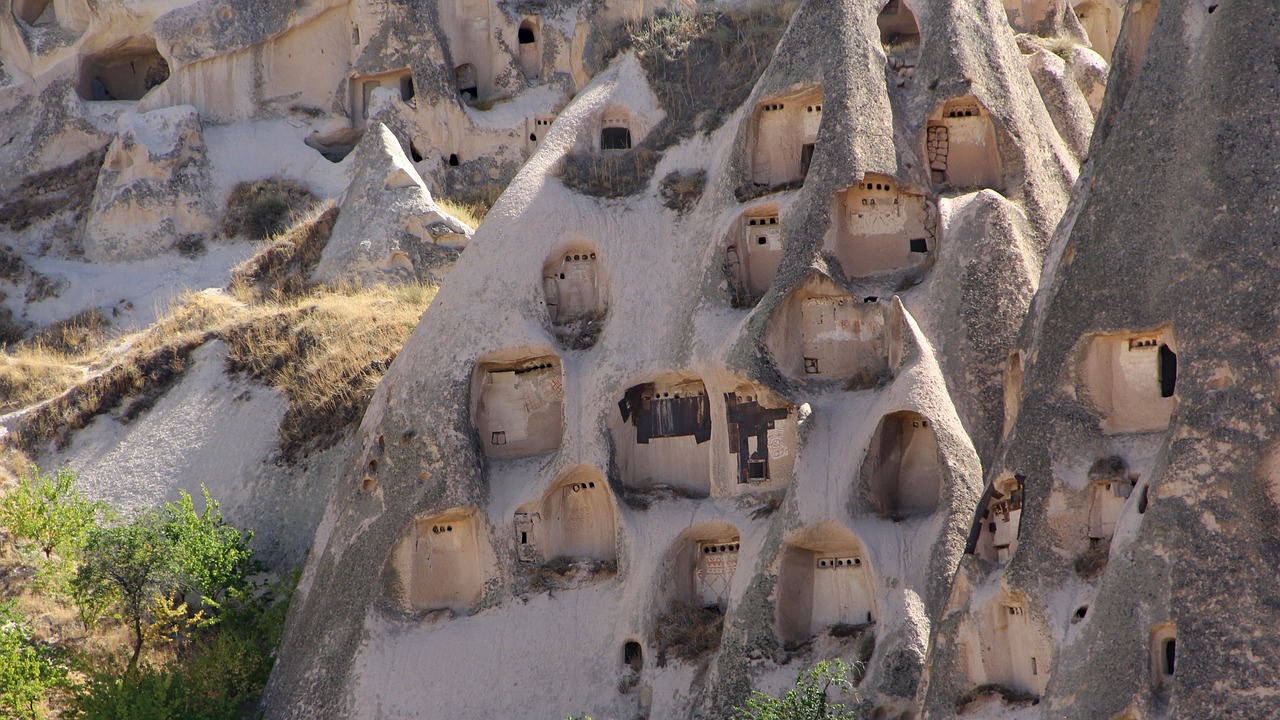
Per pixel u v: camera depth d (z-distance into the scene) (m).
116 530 106.69
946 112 101.62
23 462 123.31
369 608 97.81
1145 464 77.75
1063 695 73.56
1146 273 78.00
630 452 100.38
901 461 91.56
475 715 94.12
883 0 105.06
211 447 120.25
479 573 98.44
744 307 100.12
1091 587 77.31
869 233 99.25
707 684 89.56
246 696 101.12
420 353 103.06
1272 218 74.88
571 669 94.88
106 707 96.19
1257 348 73.50
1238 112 76.69
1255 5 77.56
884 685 84.50
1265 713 69.81
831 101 100.81
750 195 103.00
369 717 94.75
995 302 92.69
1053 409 80.12
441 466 99.38
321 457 116.62
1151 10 86.50
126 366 127.62
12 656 99.62
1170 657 72.56
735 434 96.81
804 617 90.88
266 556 112.69
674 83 114.31
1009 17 124.19
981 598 80.81
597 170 109.69
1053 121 108.06
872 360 96.50
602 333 102.94
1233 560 71.69
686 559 96.81
